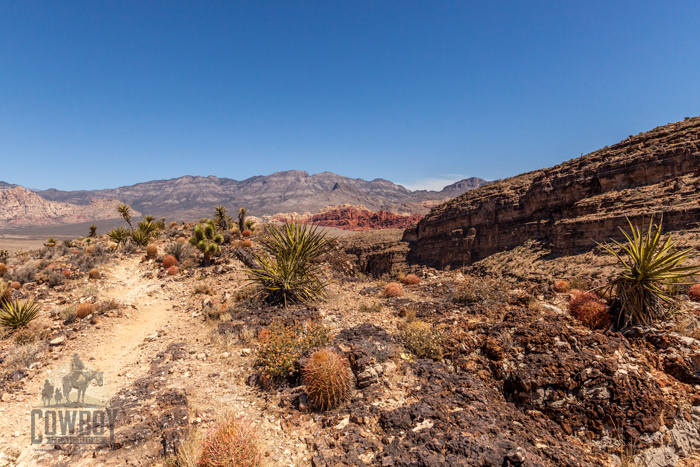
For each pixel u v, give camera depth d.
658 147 41.25
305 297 13.16
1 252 30.08
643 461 4.38
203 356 8.68
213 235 25.91
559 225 43.91
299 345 7.54
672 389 5.11
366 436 4.78
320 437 4.95
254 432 4.88
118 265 22.33
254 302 13.26
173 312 14.33
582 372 5.24
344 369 6.00
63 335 10.90
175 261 21.17
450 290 12.82
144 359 9.29
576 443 4.66
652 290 6.77
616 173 44.31
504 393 5.70
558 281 11.52
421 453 4.12
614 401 4.87
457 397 5.48
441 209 96.50
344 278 17.83
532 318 7.21
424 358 7.04
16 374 8.00
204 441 4.41
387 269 104.88
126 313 13.73
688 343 5.61
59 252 26.22
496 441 4.32
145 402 6.44
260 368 7.41
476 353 6.64
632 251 7.21
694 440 4.59
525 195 65.38
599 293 8.16
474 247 75.25
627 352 5.89
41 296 15.89
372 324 9.57
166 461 4.70
